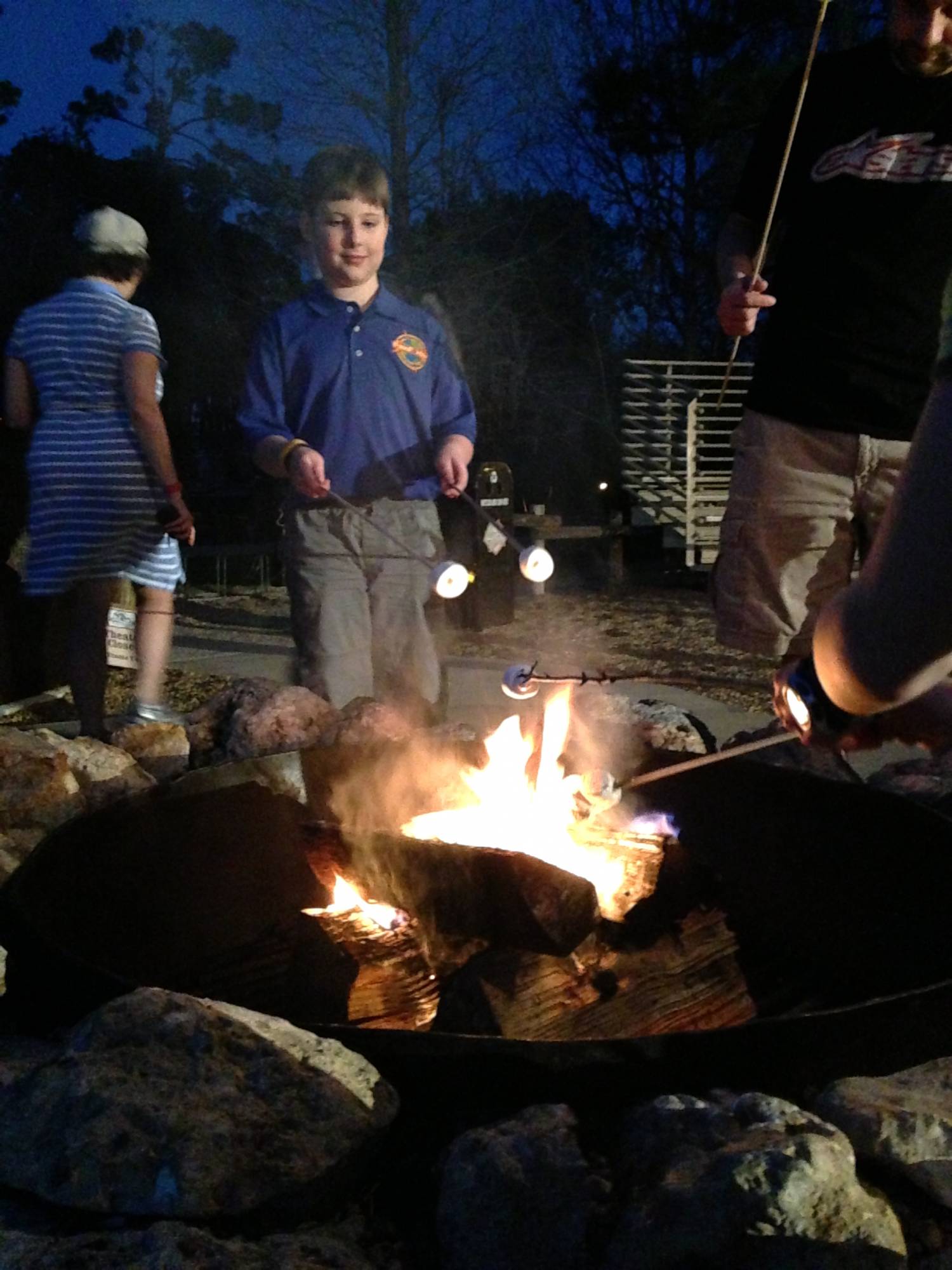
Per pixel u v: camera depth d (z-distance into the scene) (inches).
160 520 160.9
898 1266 54.0
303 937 82.9
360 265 151.5
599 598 380.2
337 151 149.6
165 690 235.3
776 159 130.1
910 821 91.0
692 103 628.1
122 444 159.5
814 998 89.2
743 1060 65.2
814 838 98.6
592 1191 57.6
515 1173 57.8
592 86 664.4
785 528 133.2
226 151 639.1
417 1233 61.7
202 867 98.3
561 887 76.1
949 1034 70.7
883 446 127.5
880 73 121.3
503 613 315.3
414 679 161.9
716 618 142.3
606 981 79.9
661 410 457.7
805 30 621.9
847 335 125.1
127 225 161.9
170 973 90.4
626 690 217.6
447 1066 64.4
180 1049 62.8
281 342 153.6
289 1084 61.8
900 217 120.9
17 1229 56.7
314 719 133.3
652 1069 64.3
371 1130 61.2
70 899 86.2
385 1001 81.1
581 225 735.7
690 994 80.4
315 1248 55.8
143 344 158.2
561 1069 63.7
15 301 546.6
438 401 159.8
